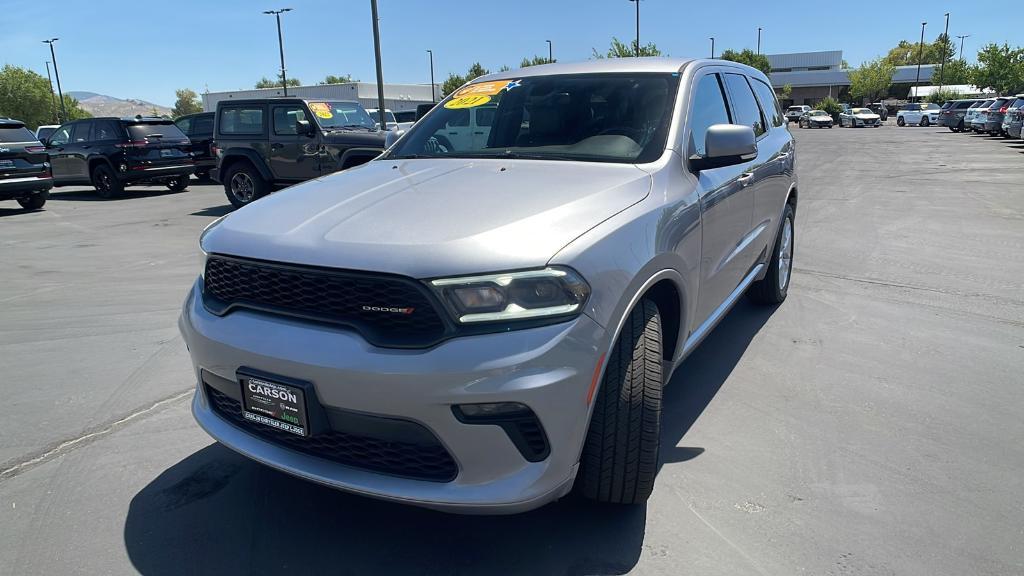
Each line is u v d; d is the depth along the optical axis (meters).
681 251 2.72
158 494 2.82
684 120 3.18
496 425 2.05
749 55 60.59
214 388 2.50
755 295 5.18
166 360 4.35
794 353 4.25
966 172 14.74
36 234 9.61
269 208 2.61
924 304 5.21
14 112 65.19
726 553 2.39
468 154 3.35
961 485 2.79
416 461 2.16
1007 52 53.47
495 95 3.67
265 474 2.97
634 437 2.35
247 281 2.34
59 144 15.20
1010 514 2.59
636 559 2.37
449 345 2.02
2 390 3.89
